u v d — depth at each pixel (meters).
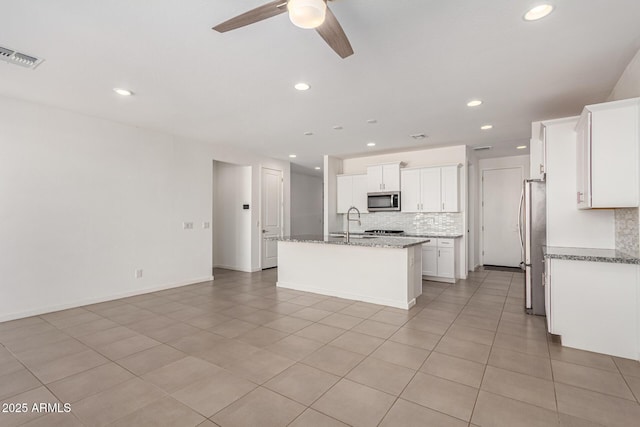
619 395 2.02
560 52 2.46
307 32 2.18
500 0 1.85
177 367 2.41
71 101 3.54
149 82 3.02
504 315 3.66
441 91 3.25
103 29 2.14
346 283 4.41
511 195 6.92
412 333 3.09
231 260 6.84
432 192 5.88
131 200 4.48
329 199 6.84
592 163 2.62
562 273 2.78
